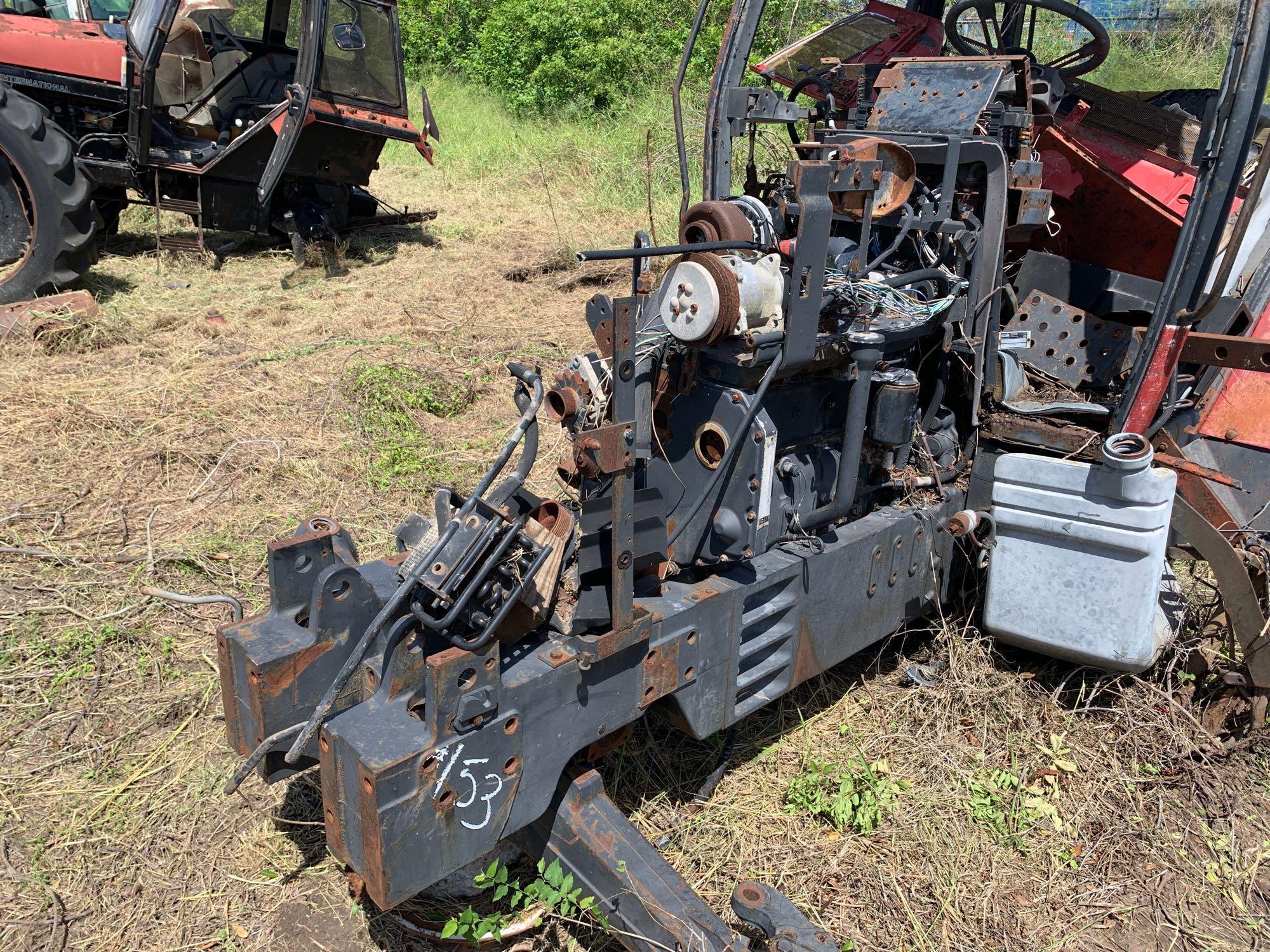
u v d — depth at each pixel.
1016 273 3.50
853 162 2.37
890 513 2.88
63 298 5.83
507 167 10.77
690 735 2.46
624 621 2.02
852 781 2.72
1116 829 2.66
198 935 2.26
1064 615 2.77
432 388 5.12
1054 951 2.32
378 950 2.24
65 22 7.52
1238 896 2.48
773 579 2.42
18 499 3.94
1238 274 3.43
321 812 2.58
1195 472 2.81
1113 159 3.49
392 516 4.00
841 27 4.26
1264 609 2.91
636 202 9.09
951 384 3.08
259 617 2.10
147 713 2.90
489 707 1.84
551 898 2.08
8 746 2.76
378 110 7.91
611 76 13.00
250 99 8.05
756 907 2.05
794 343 2.31
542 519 2.08
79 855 2.43
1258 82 2.41
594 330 2.27
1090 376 3.08
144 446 4.39
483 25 15.74
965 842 2.60
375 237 8.56
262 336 5.93
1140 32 7.82
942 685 3.08
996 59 3.03
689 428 2.48
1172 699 2.91
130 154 7.14
